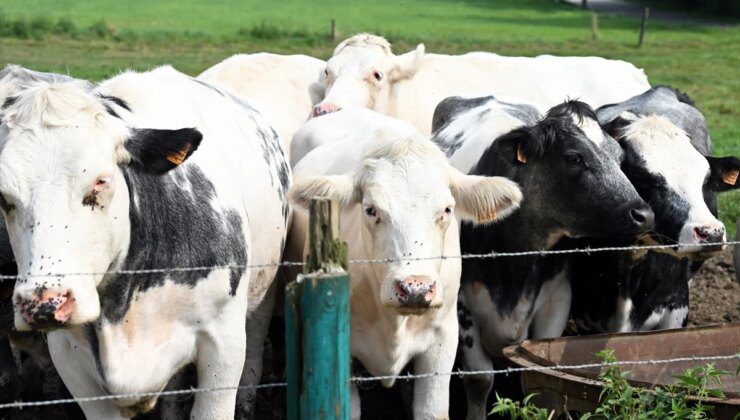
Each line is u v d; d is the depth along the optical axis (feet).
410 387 22.84
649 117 22.97
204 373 16.96
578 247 22.61
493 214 18.75
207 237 16.42
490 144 22.99
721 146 51.26
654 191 21.81
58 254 13.55
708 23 147.02
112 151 14.35
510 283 22.13
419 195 17.56
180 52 90.22
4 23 97.14
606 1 192.85
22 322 13.37
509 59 36.22
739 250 24.52
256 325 21.62
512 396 23.89
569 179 21.03
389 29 128.06
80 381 16.35
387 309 17.90
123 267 15.26
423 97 34.63
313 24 135.33
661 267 23.39
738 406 15.44
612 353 17.52
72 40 96.32
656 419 15.19
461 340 22.56
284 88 32.78
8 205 13.89
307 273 11.90
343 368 11.98
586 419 15.53
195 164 16.87
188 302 16.28
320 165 22.30
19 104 14.42
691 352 20.07
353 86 32.71
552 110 22.00
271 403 24.20
